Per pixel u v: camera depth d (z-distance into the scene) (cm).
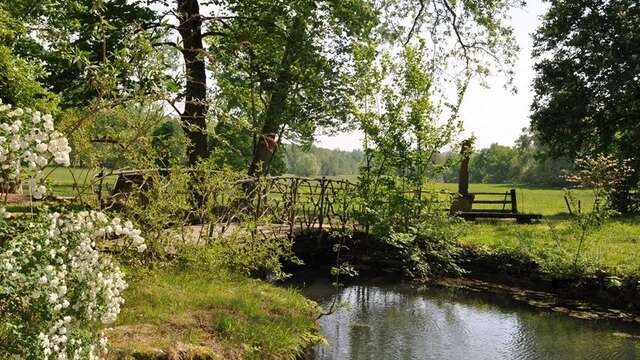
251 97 1838
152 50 564
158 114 675
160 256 781
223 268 870
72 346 366
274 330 686
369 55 1386
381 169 1418
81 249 381
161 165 877
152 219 755
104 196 755
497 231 1620
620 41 2461
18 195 428
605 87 2497
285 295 841
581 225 1359
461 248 1371
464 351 855
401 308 1088
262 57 1812
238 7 1769
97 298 392
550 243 1388
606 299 1144
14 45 898
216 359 570
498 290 1242
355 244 1439
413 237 1328
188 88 1441
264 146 1873
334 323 966
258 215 1011
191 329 611
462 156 1443
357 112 1404
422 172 1421
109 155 689
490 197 3809
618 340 932
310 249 1343
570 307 1120
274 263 924
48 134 354
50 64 1255
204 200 878
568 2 2628
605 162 1365
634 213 2344
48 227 369
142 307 638
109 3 1468
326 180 1362
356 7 1898
